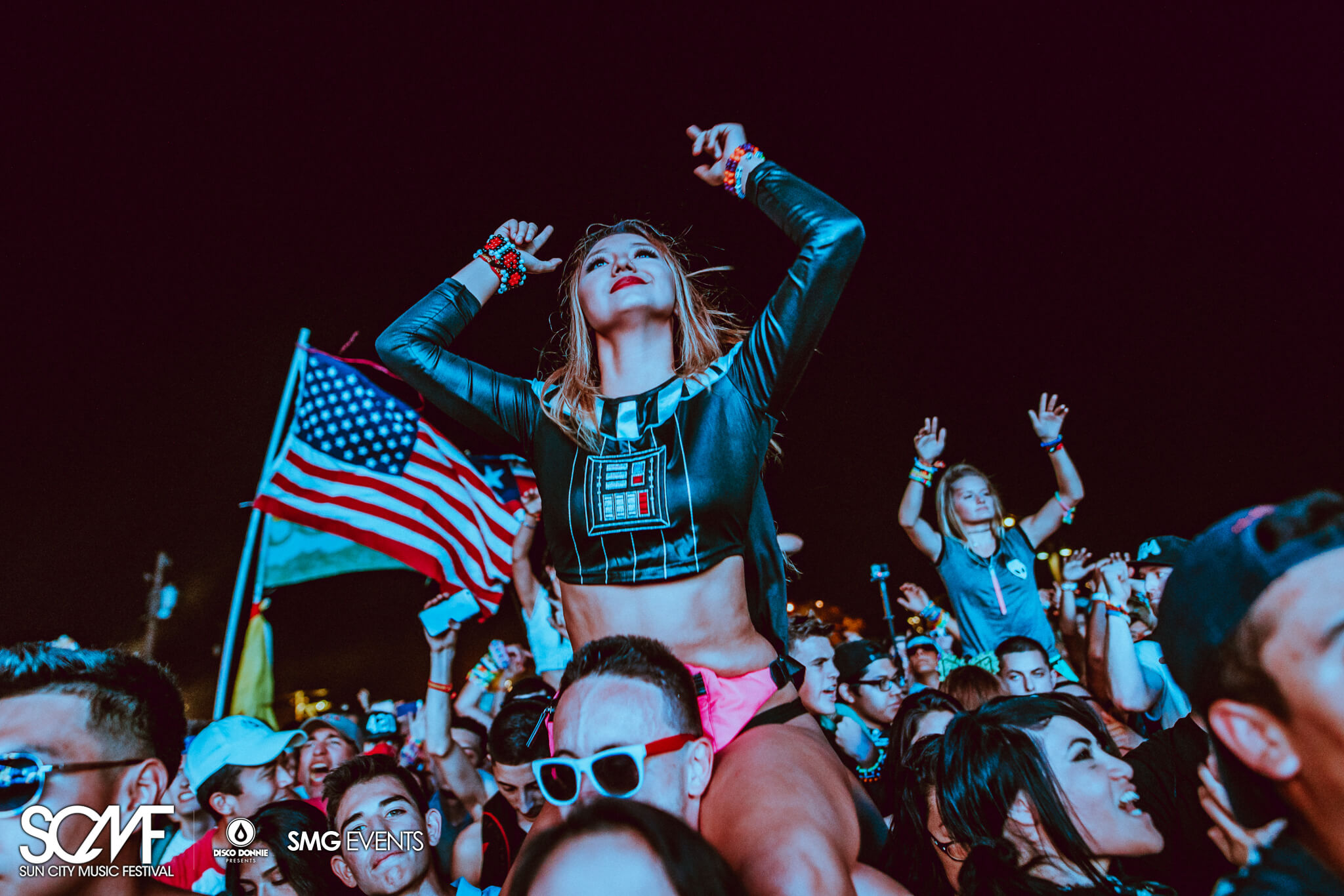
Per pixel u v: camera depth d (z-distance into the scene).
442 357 2.49
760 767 1.80
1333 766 0.99
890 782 3.19
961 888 2.09
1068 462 5.76
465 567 6.55
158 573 14.30
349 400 6.71
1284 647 1.00
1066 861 2.00
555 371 2.53
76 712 1.76
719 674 2.08
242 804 3.96
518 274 2.74
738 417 2.19
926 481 5.88
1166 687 3.92
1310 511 1.07
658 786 1.70
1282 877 1.09
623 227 2.64
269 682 12.29
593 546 2.16
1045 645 5.49
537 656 5.44
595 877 1.10
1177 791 2.32
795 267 2.21
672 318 2.50
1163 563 4.19
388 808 3.14
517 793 3.23
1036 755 2.04
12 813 1.67
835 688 4.36
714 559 2.11
